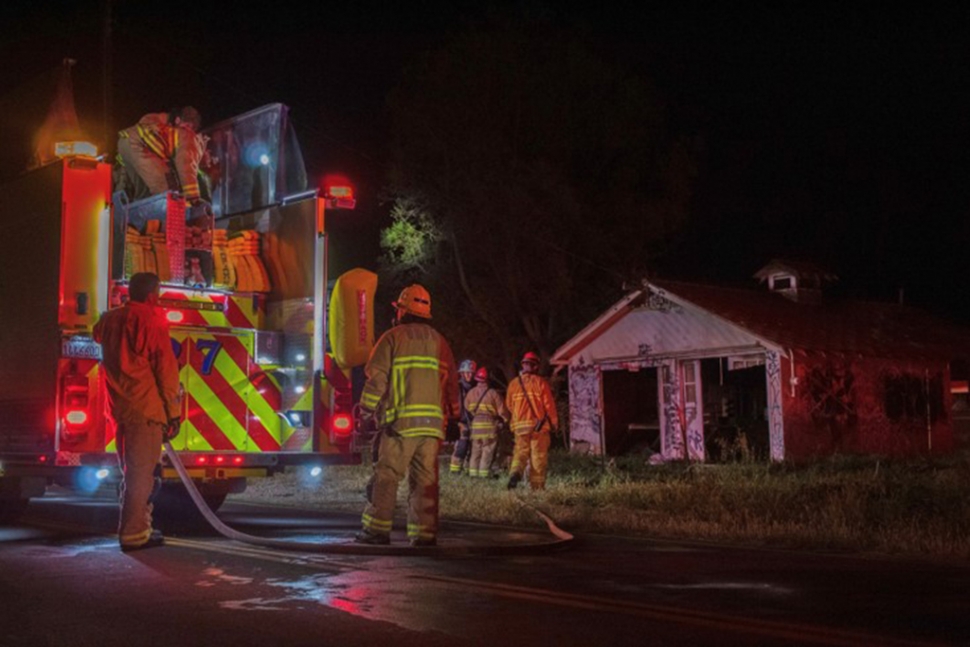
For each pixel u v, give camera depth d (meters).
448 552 7.77
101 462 9.05
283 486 15.07
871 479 13.14
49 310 9.09
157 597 5.86
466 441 16.47
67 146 9.12
